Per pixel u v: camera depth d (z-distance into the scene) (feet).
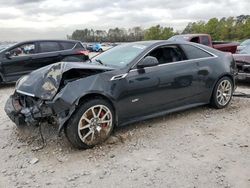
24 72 32.68
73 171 12.39
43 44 33.81
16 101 15.70
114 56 17.42
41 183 11.62
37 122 14.40
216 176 11.73
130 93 15.40
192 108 20.13
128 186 11.22
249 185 11.13
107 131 14.76
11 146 14.88
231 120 18.07
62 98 13.29
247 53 29.96
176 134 15.93
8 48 32.07
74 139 13.74
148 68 16.21
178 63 17.65
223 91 20.04
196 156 13.41
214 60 19.44
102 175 12.03
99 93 14.24
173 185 11.18
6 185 11.58
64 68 14.35
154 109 16.74
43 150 14.25
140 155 13.60
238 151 13.85
